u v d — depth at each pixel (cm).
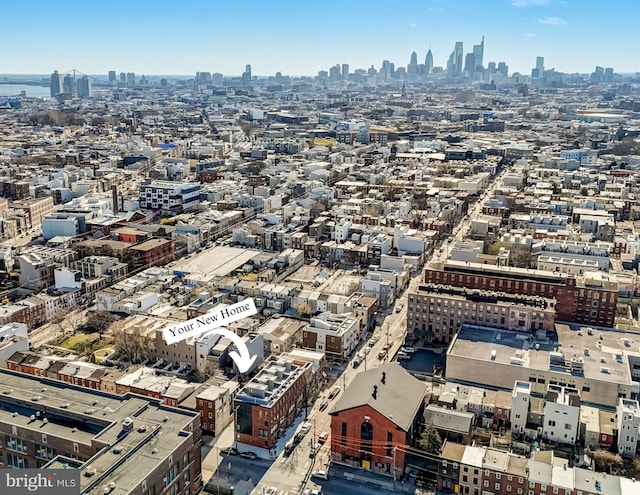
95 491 18288
